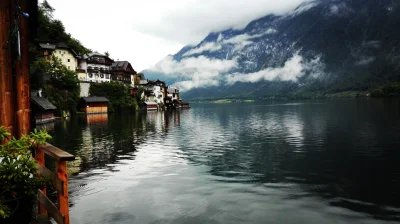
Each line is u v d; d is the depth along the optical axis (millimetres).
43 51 80750
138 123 52719
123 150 24453
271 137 32250
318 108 97938
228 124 50406
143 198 12367
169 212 10789
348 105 106500
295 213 10664
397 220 10008
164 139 31406
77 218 10195
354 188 13703
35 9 11500
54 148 6758
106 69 109438
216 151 24156
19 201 6051
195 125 49031
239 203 11727
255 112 91125
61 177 5980
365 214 10555
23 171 5492
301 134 33812
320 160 19984
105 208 11195
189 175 16281
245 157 21516
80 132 37406
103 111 89500
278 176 16047
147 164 19156
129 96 106625
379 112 62438
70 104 74625
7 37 7910
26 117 8945
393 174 16016
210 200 12094
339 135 31703
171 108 149500
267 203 11703
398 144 24891
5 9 7930
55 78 71250
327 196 12570
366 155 21141
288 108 112312
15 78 8578
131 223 9789
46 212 7633
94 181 15023
